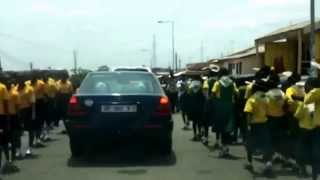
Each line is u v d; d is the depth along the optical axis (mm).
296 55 30891
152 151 14289
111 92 13164
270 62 31250
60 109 19812
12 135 12297
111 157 13609
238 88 14703
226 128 13375
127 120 12648
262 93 11125
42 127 16578
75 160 13258
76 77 30375
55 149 15391
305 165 10883
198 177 10961
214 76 14531
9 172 11789
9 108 12086
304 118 10148
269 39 31062
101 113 12648
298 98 11039
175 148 15312
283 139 11367
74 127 12727
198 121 16922
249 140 11547
